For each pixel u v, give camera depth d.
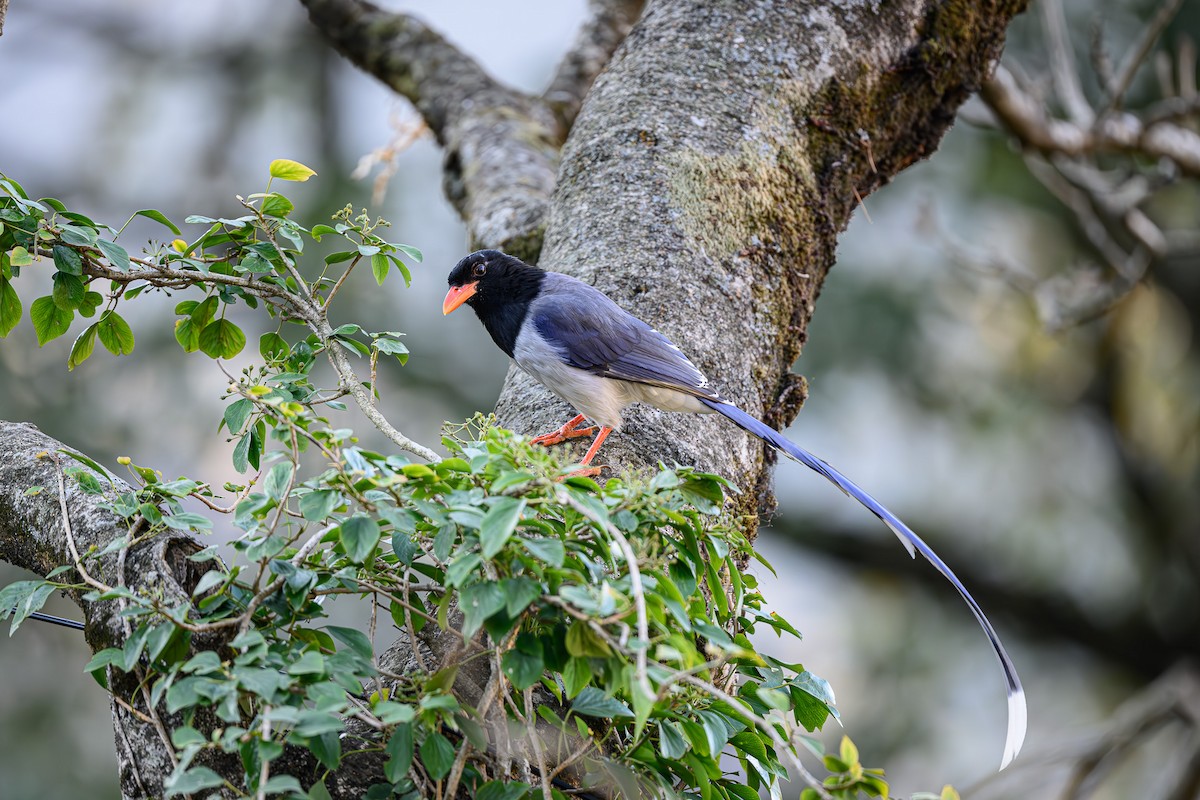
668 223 8.19
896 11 9.18
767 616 5.96
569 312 7.57
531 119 12.03
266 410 5.44
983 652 21.83
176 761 4.98
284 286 6.52
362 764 5.32
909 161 9.65
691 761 5.39
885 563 21.97
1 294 6.37
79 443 17.16
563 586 4.71
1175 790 13.52
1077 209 14.48
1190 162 14.00
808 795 4.40
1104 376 21.58
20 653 16.58
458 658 5.39
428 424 19.56
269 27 21.62
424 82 12.73
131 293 6.52
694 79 8.79
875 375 19.62
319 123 21.36
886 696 20.77
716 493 5.41
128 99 21.44
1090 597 22.59
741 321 8.05
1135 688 22.78
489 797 4.95
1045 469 21.41
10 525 6.05
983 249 19.28
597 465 7.44
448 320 19.73
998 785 13.48
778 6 9.09
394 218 19.27
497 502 4.62
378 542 5.34
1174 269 21.08
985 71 9.61
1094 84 19.50
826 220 8.80
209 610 5.14
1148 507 22.05
